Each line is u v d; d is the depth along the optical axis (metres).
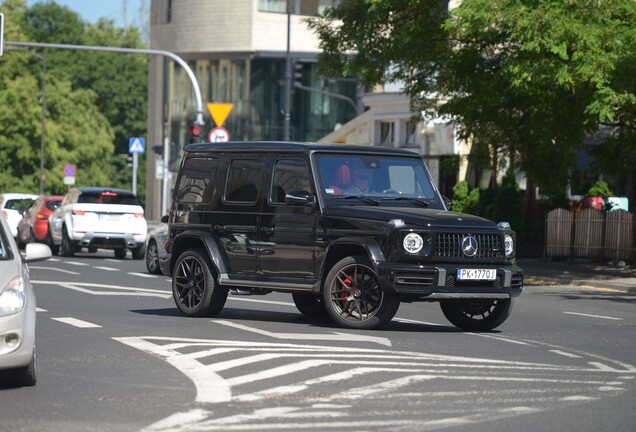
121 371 14.82
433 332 20.20
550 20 35.19
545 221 46.06
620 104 34.97
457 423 11.52
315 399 12.84
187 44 103.62
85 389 13.45
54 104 122.00
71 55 143.75
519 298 30.66
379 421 11.57
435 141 64.12
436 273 19.88
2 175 118.62
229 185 22.14
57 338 18.20
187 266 22.38
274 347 17.30
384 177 21.66
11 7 140.75
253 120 100.62
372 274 20.17
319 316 23.12
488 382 14.30
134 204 47.59
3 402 12.59
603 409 12.58
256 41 100.38
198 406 12.35
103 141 126.00
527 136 41.66
